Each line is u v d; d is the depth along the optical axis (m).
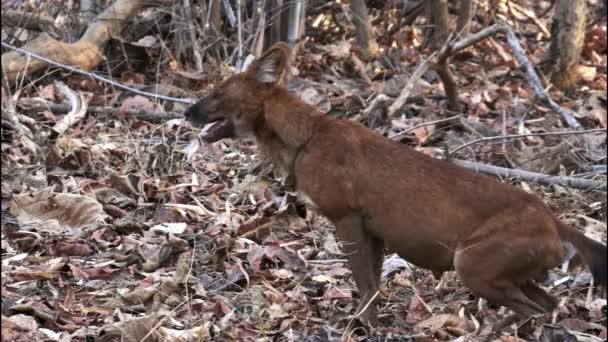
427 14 16.50
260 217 10.52
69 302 8.66
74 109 13.12
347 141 8.65
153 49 15.55
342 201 8.62
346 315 8.63
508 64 16.23
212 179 11.84
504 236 8.14
